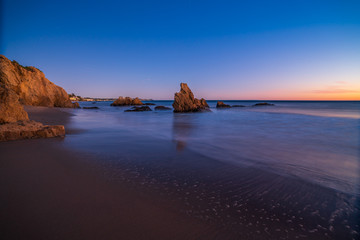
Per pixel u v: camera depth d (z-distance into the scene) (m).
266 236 3.15
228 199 4.31
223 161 7.12
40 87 38.88
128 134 12.60
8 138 9.47
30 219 3.25
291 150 8.99
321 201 4.35
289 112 40.66
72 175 5.34
